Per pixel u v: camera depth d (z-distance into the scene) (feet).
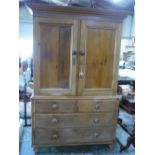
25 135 7.57
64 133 6.18
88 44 5.85
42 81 5.84
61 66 5.85
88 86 6.18
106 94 6.35
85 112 6.18
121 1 9.37
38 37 5.50
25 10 11.41
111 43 6.02
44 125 6.00
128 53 12.19
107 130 6.52
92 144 6.71
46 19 5.41
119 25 5.95
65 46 5.72
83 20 5.63
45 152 6.46
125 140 7.43
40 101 5.81
